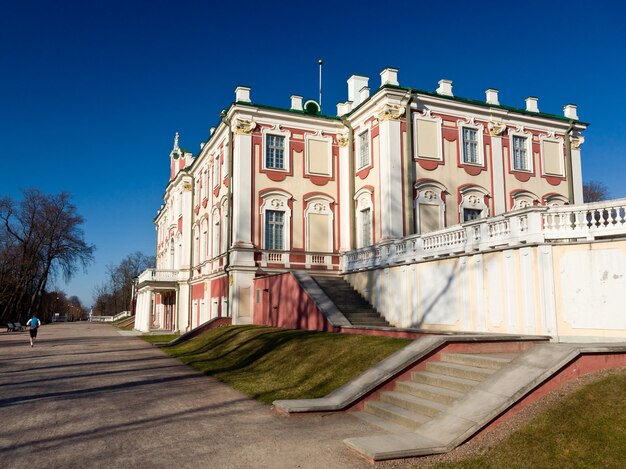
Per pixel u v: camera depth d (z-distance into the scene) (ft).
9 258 211.61
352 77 106.93
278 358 56.95
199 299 129.49
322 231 103.40
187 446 28.68
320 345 55.88
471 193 97.35
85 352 84.28
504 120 102.94
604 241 47.03
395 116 91.40
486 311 57.36
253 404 39.73
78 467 25.38
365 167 97.81
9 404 40.63
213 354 71.82
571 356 30.12
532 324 50.96
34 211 212.43
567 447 24.66
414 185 91.97
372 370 40.22
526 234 52.03
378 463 25.34
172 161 182.91
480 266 58.65
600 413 26.61
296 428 32.17
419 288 70.64
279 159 102.94
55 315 414.82
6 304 228.02
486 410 28.17
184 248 145.89
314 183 103.81
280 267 99.25
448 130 96.94
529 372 30.30
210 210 122.21
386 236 88.74
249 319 96.73
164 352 83.41
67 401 41.63
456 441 26.61
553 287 49.49
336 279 93.15
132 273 443.73
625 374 30.09
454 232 64.39
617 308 45.62
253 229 98.68
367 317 79.00
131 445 29.01
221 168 113.09
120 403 40.68
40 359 73.51
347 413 35.91
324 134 105.70
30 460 26.58
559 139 108.99
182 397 43.01
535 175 104.83
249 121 100.01
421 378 36.99
